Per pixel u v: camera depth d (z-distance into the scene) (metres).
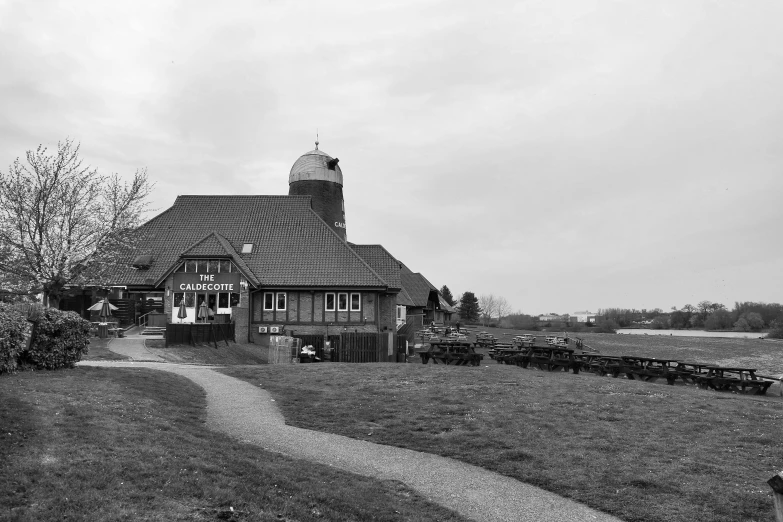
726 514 9.95
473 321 120.38
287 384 21.77
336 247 49.84
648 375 28.22
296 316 46.31
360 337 38.25
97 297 45.66
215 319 44.12
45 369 17.33
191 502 8.55
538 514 9.93
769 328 95.00
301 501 9.31
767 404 19.94
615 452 13.44
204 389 19.47
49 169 35.81
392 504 9.91
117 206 39.88
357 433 14.82
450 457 13.09
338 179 66.12
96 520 7.65
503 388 21.39
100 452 10.05
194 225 52.56
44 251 35.44
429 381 22.73
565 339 55.59
